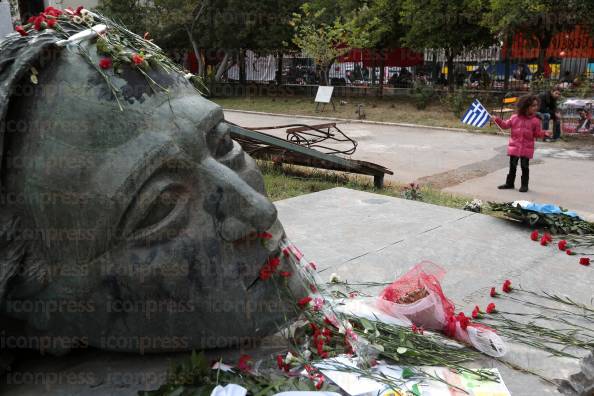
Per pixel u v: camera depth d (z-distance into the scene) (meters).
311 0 24.48
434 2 18.78
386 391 2.46
